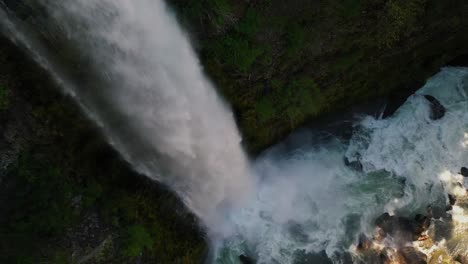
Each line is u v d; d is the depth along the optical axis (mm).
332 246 14102
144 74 10445
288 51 12594
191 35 11078
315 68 13477
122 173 11258
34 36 8508
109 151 10828
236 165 14023
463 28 14695
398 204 14750
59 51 8898
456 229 14320
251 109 13148
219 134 12875
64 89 9367
